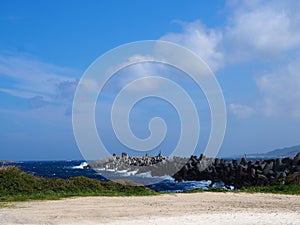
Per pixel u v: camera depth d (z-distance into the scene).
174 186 45.72
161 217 14.12
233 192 23.28
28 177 22.66
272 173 44.31
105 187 23.92
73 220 13.57
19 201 18.67
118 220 13.57
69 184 23.09
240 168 48.16
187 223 12.77
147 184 42.53
